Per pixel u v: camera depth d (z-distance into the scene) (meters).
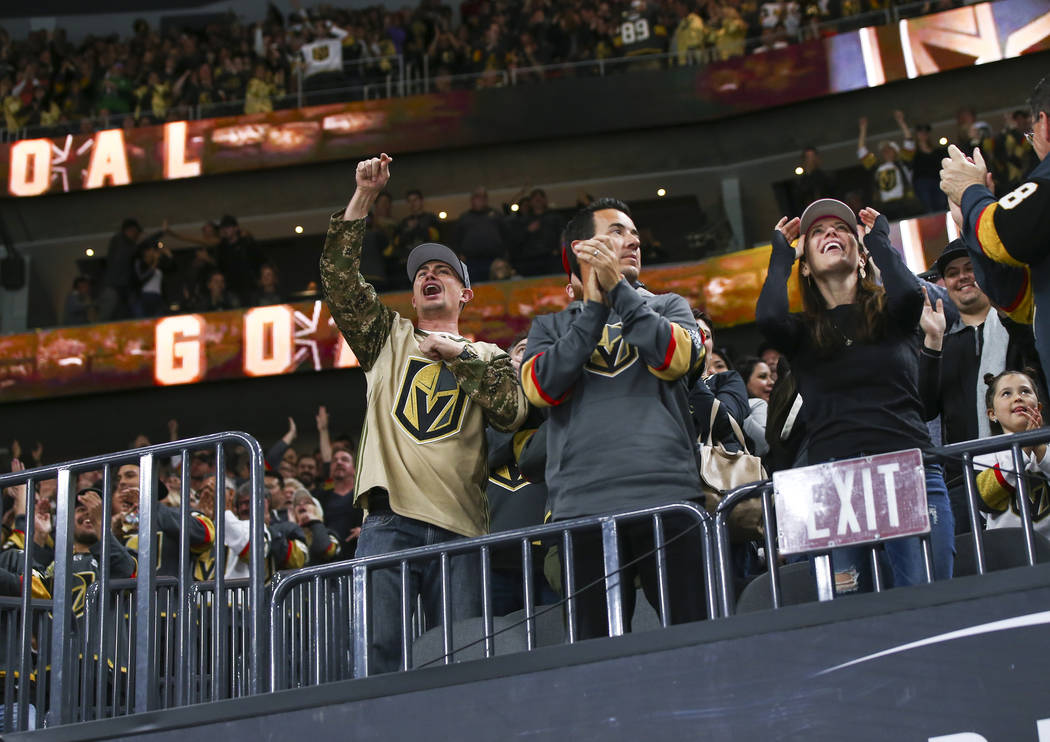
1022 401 4.03
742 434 4.23
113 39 16.77
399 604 3.70
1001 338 4.44
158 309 14.04
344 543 8.05
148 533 3.58
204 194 15.39
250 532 3.48
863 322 3.33
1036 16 12.98
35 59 16.41
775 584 3.03
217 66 15.95
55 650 3.62
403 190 15.21
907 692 2.72
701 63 14.35
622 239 3.72
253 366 13.49
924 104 13.66
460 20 16.59
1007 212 3.03
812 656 2.80
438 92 14.84
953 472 4.16
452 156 15.02
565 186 15.14
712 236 13.65
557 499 3.38
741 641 2.86
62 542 3.70
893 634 2.76
